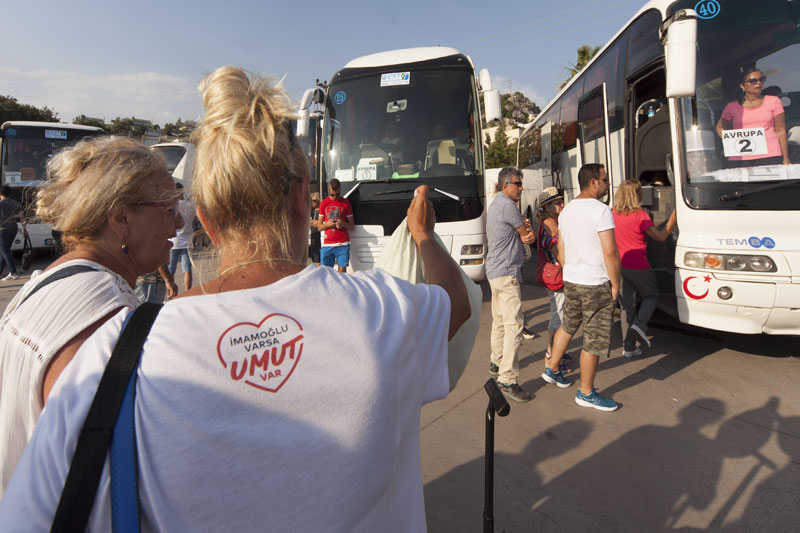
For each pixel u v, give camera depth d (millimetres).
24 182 11102
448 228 5988
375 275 907
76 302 1113
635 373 4316
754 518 2477
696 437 3227
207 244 900
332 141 6516
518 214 3893
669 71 3787
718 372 4238
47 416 656
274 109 866
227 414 655
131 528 598
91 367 676
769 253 3750
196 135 883
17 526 593
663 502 2619
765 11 4215
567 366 4461
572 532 2428
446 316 936
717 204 3926
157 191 1416
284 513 664
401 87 6465
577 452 3105
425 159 6238
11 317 1149
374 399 730
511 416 3596
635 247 4473
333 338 733
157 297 3607
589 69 7105
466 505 2646
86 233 1346
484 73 6539
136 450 625
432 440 3309
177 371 656
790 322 3770
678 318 4254
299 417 683
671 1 4562
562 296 4160
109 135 1468
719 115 4094
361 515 719
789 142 3963
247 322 709
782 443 3117
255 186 825
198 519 634
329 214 6098
